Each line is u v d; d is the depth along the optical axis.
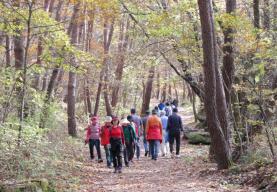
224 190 9.52
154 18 16.58
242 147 13.05
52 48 15.84
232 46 13.84
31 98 15.90
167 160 18.17
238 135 13.05
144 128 20.50
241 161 12.62
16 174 10.34
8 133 12.10
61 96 34.94
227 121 12.59
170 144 19.12
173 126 18.91
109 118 16.72
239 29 14.04
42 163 12.08
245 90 13.02
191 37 16.45
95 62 17.19
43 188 9.85
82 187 11.48
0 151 10.90
